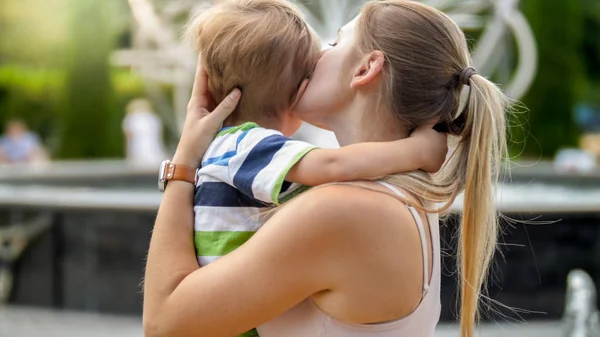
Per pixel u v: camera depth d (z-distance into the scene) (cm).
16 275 745
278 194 213
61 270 729
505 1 1141
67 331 662
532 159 2138
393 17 221
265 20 237
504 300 672
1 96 2569
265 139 219
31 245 737
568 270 684
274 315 204
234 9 242
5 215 746
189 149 231
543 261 680
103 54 2073
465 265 216
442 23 221
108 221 708
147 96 2242
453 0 1141
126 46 2259
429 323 211
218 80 240
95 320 696
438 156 216
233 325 204
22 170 1204
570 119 2148
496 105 215
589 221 686
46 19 2647
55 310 729
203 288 206
